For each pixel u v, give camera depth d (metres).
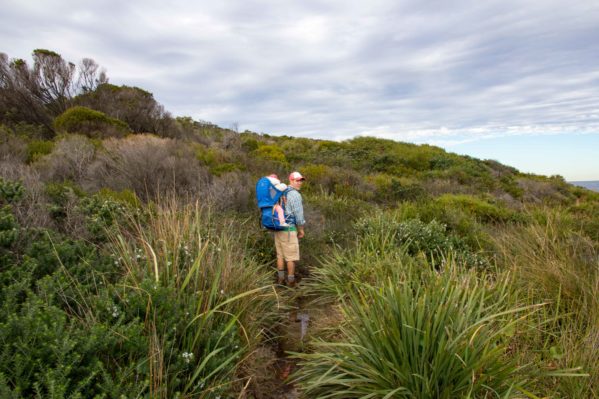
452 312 2.60
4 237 2.82
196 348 2.41
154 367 1.95
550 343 2.88
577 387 2.22
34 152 8.13
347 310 3.18
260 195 4.95
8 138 8.58
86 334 1.96
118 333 1.97
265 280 4.21
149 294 2.26
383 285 2.93
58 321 1.88
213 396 2.12
